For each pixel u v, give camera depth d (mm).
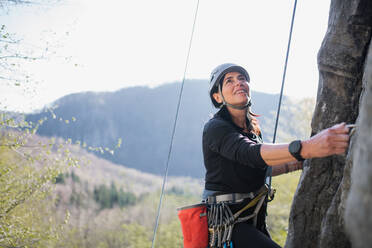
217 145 1723
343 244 1451
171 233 13328
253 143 1620
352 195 784
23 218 3836
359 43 1548
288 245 1710
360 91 1560
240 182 1756
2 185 3680
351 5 1553
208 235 1771
